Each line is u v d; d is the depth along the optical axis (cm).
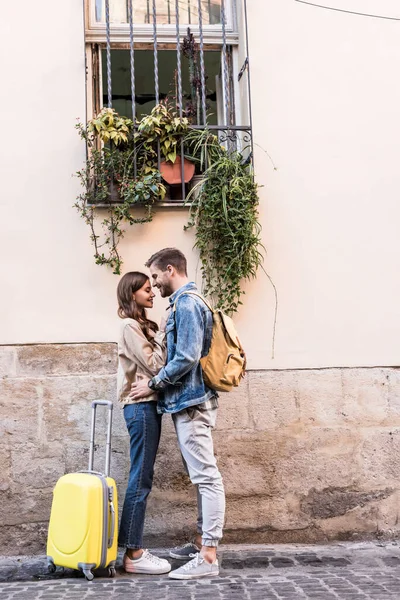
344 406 494
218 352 411
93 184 489
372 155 516
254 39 514
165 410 409
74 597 362
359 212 511
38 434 468
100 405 464
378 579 396
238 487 480
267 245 500
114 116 491
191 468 407
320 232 505
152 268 426
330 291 502
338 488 488
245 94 524
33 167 484
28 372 471
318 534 484
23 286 476
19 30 494
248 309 493
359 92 520
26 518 463
